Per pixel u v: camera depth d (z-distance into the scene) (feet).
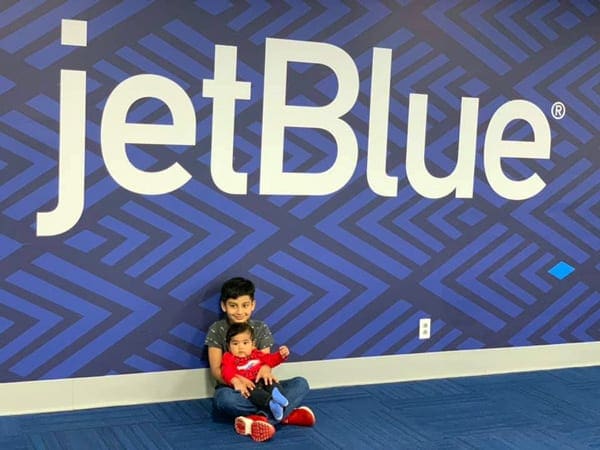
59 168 13.76
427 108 15.94
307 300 15.55
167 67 14.17
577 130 17.16
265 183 14.99
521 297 17.16
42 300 13.92
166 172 14.37
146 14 13.97
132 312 14.44
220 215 14.78
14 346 13.84
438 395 15.69
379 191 15.79
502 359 17.19
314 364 15.75
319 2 15.01
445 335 16.66
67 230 13.92
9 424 13.47
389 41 15.55
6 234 13.58
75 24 13.57
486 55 16.26
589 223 17.52
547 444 13.42
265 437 13.07
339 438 13.37
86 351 14.25
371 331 16.08
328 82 15.21
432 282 16.42
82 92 13.74
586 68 17.10
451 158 16.25
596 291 17.78
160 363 14.74
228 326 14.70
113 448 12.60
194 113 14.42
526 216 16.96
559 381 16.79
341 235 15.62
